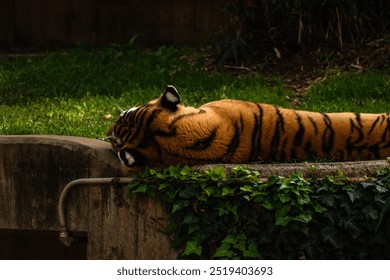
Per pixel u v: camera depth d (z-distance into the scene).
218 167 8.78
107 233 9.22
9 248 12.71
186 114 8.89
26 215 9.53
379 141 9.24
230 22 17.12
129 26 18.09
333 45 15.79
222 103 9.27
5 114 13.28
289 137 9.16
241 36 16.55
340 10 15.66
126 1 18.05
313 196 8.68
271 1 16.14
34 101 14.38
